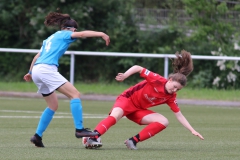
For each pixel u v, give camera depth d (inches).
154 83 881.5
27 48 2758.4
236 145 970.1
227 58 1984.5
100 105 1804.9
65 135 1085.8
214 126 1295.5
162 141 1022.4
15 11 2701.8
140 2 3129.9
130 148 892.0
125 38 2726.4
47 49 914.1
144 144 973.8
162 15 2906.0
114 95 2098.9
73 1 2753.4
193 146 951.6
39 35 2696.9
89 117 1453.0
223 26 2568.9
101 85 2358.5
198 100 1974.7
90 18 2760.8
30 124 1258.6
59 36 919.0
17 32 2778.1
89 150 872.9
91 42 2726.4
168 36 2743.6
